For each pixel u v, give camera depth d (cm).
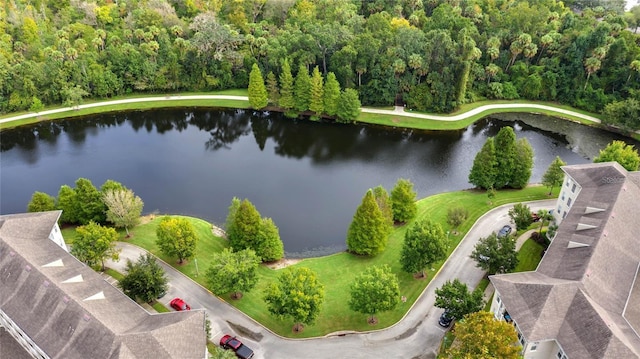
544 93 15462
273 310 6906
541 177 11462
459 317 6700
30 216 7612
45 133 14138
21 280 6400
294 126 14425
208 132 14312
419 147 13188
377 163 12431
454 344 6638
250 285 7350
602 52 14375
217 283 7262
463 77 14112
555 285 6028
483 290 7800
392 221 9119
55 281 6266
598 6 18800
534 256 8512
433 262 7900
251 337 7038
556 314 5834
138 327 5772
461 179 11588
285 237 9606
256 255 8388
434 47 14300
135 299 7369
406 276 8169
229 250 7894
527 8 15938
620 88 14862
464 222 9438
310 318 6788
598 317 5588
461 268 8306
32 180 11619
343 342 6962
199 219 9906
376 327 7194
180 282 8019
